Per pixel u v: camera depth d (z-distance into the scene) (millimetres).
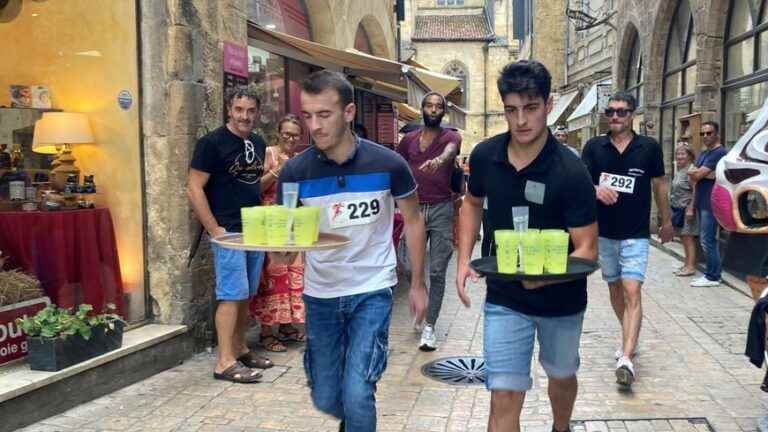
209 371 5301
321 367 3221
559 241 2742
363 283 3109
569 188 2947
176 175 5598
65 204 5441
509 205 3057
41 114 5574
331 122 2961
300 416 4352
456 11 48312
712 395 4680
